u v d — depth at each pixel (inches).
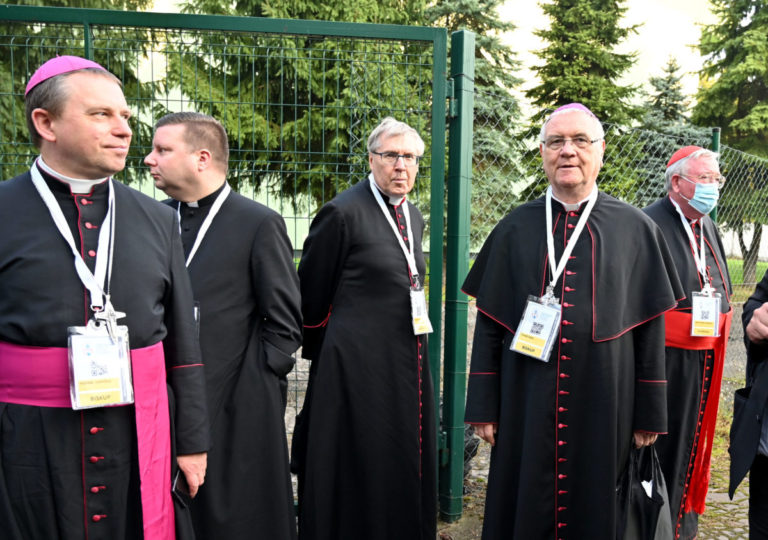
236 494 90.1
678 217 125.3
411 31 123.3
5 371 57.3
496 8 633.6
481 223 155.9
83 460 57.9
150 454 61.8
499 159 155.9
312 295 111.3
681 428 117.0
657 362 88.8
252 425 91.6
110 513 59.4
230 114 164.4
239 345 92.4
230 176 136.0
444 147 124.9
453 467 132.5
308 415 111.5
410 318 111.2
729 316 123.5
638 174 199.5
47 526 56.6
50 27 134.6
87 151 58.5
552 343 85.0
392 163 109.9
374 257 109.5
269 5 503.2
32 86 58.5
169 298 68.2
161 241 66.5
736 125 900.0
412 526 110.1
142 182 140.6
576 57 809.5
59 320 57.0
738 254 309.0
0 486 55.6
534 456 85.7
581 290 86.8
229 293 92.1
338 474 109.2
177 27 117.4
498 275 94.2
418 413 111.1
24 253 56.8
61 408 57.1
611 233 89.5
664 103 797.2
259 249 93.9
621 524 85.7
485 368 93.8
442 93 124.6
